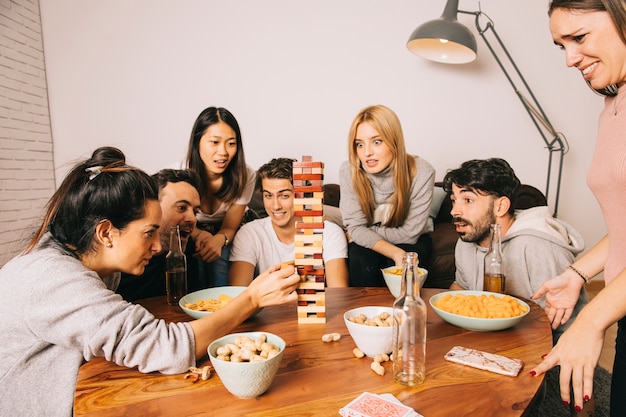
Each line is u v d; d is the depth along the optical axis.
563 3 0.86
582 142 3.53
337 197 3.25
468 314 1.01
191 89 3.47
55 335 0.82
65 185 0.90
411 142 3.50
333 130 3.48
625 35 0.82
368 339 0.85
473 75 3.46
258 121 3.48
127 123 3.52
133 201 0.90
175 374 0.83
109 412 0.68
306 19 3.40
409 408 0.67
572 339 0.79
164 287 1.69
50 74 3.52
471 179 1.51
